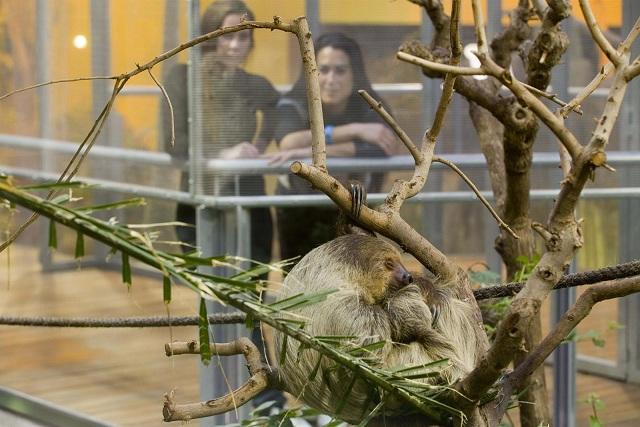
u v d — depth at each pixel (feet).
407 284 18.43
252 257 32.40
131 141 34.73
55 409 37.93
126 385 35.94
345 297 17.83
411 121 33.27
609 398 36.40
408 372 15.48
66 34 36.96
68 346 38.06
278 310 12.76
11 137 40.57
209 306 32.55
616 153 34.58
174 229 33.65
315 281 18.29
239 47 31.60
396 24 32.71
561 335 15.16
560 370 34.30
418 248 16.72
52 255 39.34
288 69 32.04
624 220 36.19
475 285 27.50
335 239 19.36
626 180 34.55
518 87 11.23
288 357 17.30
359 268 18.49
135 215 35.12
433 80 33.22
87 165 36.65
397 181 16.39
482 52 11.16
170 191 33.37
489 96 19.63
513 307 12.21
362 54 32.58
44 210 11.10
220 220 32.37
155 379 34.96
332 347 13.74
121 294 36.45
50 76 37.99
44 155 38.68
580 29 33.86
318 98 15.78
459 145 33.73
